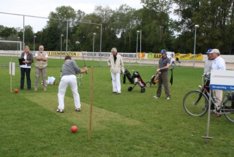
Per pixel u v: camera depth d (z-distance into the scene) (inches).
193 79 930.7
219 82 293.7
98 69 1269.7
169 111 428.8
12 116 376.5
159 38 3265.3
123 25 3887.8
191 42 2719.0
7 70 1093.1
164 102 502.0
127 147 272.7
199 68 1565.0
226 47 2613.2
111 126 341.4
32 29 3848.4
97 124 348.5
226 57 1763.0
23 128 324.2
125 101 503.8
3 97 514.3
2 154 249.4
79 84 710.5
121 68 600.7
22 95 539.2
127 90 644.7
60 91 406.9
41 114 390.3
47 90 608.7
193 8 2940.5
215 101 382.0
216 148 276.5
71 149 264.7
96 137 299.0
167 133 318.7
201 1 2600.9
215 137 309.1
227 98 371.9
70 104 464.8
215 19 2588.6
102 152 259.6
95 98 528.4
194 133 320.8
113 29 3929.6
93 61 1941.4
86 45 3777.1
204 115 406.3
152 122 363.3
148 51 3459.6
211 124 360.5
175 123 361.1
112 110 427.8
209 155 259.0
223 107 373.7
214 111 378.6
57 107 437.4
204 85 400.2
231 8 2593.5
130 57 2165.4
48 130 318.7
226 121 376.8
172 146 278.2
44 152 255.9
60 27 3804.1
